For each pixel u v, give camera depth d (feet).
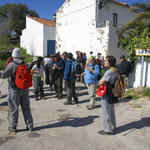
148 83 25.30
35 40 77.00
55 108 20.07
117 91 12.78
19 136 13.33
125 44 27.73
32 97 24.88
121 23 48.78
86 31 43.39
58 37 53.78
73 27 47.57
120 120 16.37
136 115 17.54
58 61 23.39
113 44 38.32
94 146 11.96
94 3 41.06
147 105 20.22
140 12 27.63
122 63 25.41
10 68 12.81
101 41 39.04
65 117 17.29
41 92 23.89
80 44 45.50
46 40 71.97
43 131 14.21
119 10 47.78
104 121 13.48
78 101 22.88
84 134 13.70
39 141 12.61
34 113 18.42
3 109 19.66
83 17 44.19
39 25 72.90
